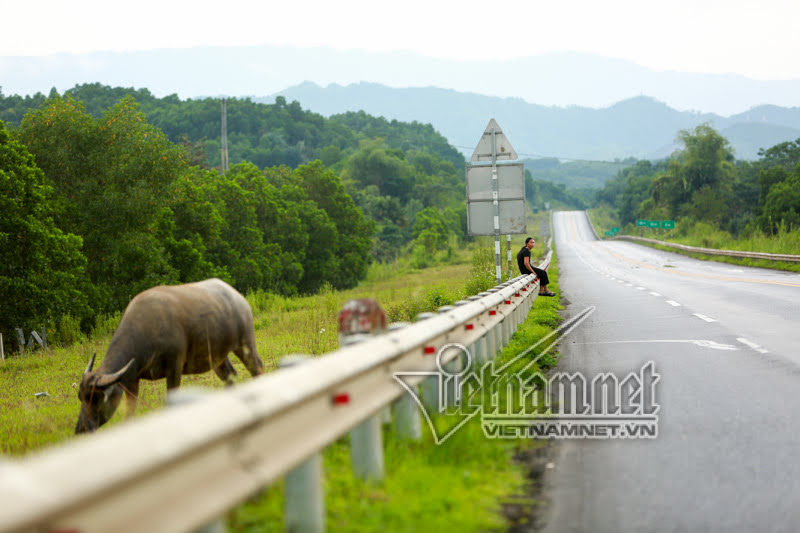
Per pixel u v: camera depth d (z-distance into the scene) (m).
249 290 40.62
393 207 136.12
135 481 2.84
